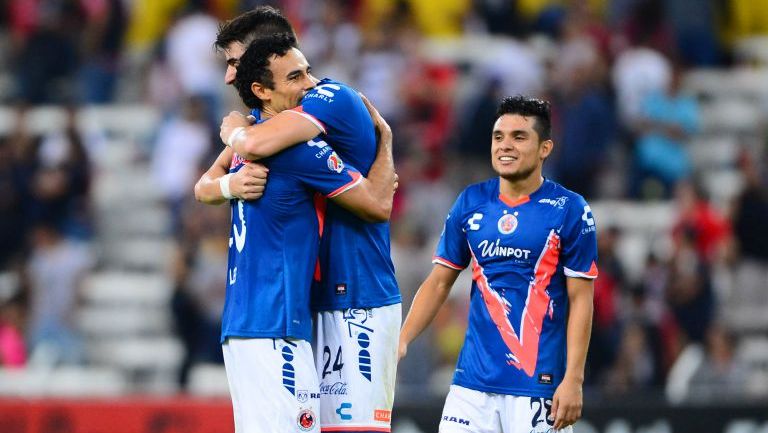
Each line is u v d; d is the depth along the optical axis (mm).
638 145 55625
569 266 23172
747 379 45406
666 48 61000
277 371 20844
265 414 20906
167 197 54344
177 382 46062
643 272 47281
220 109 55781
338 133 21312
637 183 55125
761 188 51938
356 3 59281
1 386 46562
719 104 63156
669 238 50312
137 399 37000
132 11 63469
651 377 44844
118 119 59281
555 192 23516
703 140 60875
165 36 59750
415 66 55438
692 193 50812
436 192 51719
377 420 21750
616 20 62500
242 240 21266
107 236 55344
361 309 21656
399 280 46844
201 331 45656
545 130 23406
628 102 57000
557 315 23281
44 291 50000
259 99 21500
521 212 23406
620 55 58688
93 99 59875
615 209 53750
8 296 49156
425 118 54344
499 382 23172
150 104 59188
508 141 23250
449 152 53781
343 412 21594
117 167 57625
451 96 55125
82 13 60938
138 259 54812
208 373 45219
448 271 24172
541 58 58031
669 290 46250
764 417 37188
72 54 60250
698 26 64938
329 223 21688
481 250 23562
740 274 51250
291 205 21000
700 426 37062
